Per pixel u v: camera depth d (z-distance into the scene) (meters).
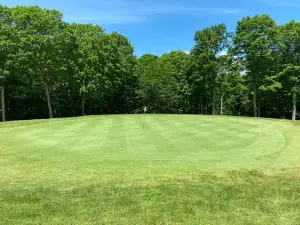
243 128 17.16
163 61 56.53
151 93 49.22
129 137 14.26
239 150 11.04
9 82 36.91
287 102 47.00
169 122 20.89
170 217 4.98
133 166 8.66
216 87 47.00
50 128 18.45
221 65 45.47
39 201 5.75
